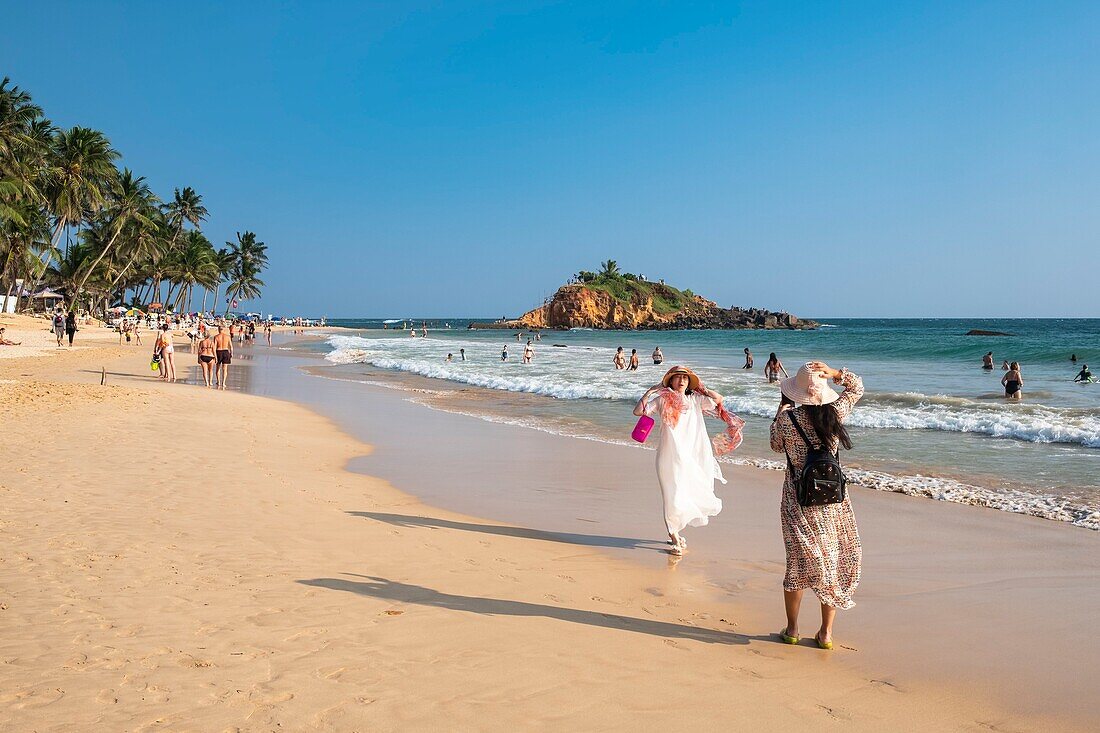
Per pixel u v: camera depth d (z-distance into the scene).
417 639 4.52
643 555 6.84
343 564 6.09
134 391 18.78
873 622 5.13
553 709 3.69
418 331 128.00
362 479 10.27
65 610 4.71
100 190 66.75
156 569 5.62
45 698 3.54
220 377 24.30
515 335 112.75
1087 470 10.63
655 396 7.09
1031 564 6.48
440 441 13.95
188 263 95.19
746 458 12.00
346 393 23.73
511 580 5.92
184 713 3.45
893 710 3.82
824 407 4.64
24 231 58.69
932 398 18.70
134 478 8.90
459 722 3.50
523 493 9.58
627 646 4.59
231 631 4.48
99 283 79.50
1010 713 3.80
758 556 6.83
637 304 161.88
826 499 4.52
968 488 9.64
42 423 12.64
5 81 52.50
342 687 3.80
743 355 46.09
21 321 60.59
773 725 3.62
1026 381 25.97
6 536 6.28
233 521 7.25
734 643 4.73
